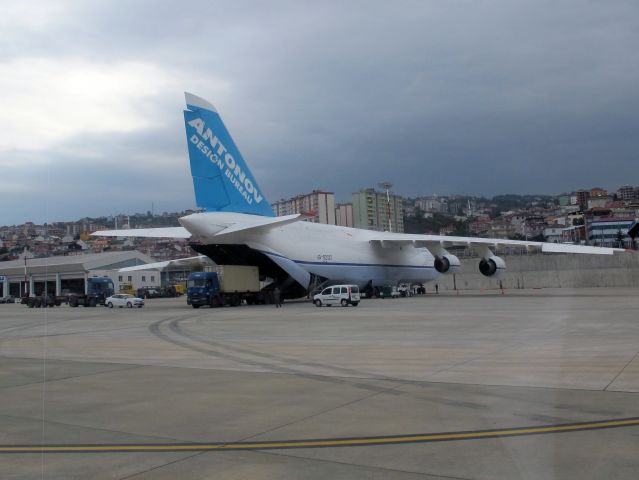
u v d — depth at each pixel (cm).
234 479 623
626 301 3672
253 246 4131
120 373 1364
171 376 1304
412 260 5522
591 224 11425
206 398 1050
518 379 1143
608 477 596
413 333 2070
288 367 1394
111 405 1012
